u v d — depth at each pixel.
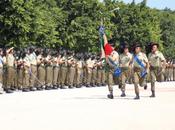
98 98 21.19
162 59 22.17
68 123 12.78
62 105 17.66
